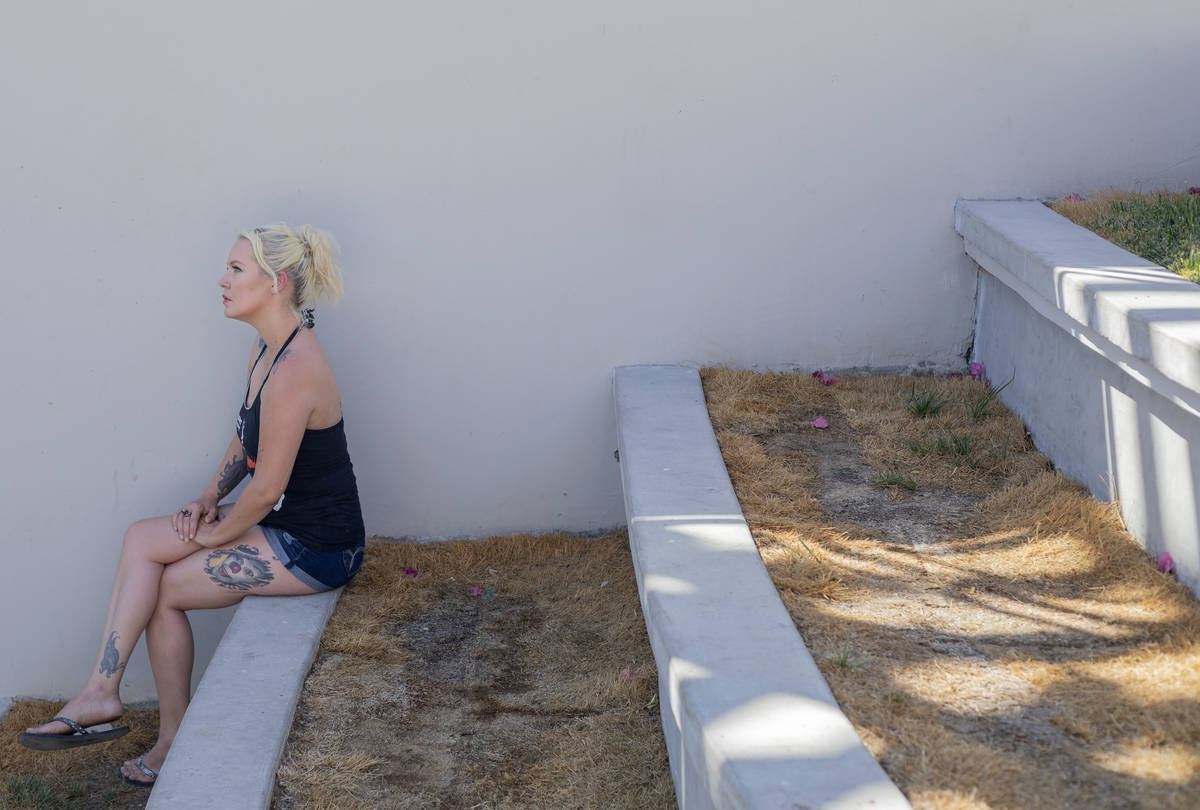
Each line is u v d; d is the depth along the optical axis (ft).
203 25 12.60
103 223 13.14
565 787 9.02
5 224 13.04
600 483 14.66
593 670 11.09
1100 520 10.03
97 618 14.57
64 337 13.50
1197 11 13.32
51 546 14.24
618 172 13.47
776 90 13.34
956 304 14.30
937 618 8.61
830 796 6.13
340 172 13.20
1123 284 10.18
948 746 6.78
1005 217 13.12
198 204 13.16
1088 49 13.43
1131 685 7.49
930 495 11.10
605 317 14.03
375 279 13.62
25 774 12.84
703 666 7.62
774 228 13.85
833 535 10.13
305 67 12.82
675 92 13.24
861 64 13.33
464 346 13.98
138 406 13.80
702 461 11.47
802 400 13.56
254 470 11.57
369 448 14.29
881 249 14.05
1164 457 9.10
